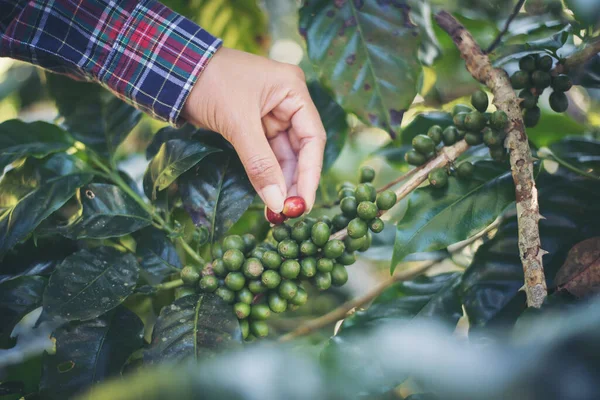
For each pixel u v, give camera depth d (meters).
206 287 0.41
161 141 0.50
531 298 0.37
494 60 0.49
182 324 0.40
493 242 0.43
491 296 0.42
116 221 0.45
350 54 0.46
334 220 0.43
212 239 0.45
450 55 0.57
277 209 0.44
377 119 0.46
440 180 0.43
